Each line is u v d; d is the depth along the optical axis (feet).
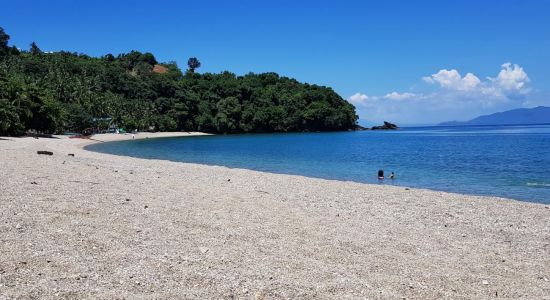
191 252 31.55
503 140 305.32
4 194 47.98
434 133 517.96
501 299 26.37
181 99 508.94
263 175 94.94
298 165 139.44
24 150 130.00
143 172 87.56
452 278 29.78
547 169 122.83
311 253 33.78
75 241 31.78
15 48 527.81
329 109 584.81
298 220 46.06
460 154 182.50
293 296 24.44
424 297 25.89
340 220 47.52
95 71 520.83
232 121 515.91
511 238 42.78
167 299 22.74
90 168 84.79
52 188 54.90
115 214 42.27
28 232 33.17
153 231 36.94
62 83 395.55
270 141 335.67
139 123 451.94
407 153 193.98
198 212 46.65
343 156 179.83
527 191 84.17
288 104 572.10
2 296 21.42
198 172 95.81
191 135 468.75
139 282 24.76
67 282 23.93
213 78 630.74
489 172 117.08
